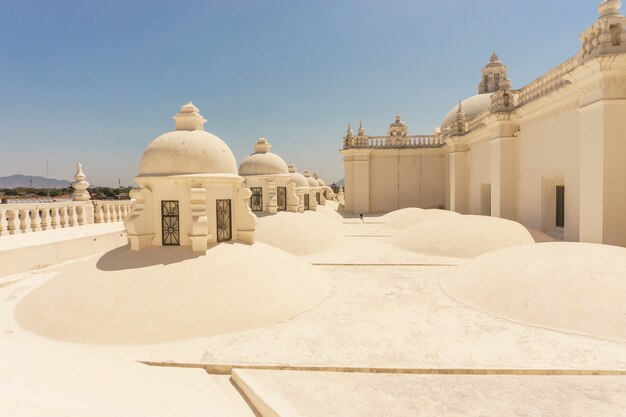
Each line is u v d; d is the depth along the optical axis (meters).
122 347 6.32
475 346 6.27
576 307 7.12
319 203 35.06
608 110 10.40
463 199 26.39
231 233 9.54
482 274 9.40
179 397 4.37
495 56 36.53
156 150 8.70
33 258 11.98
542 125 15.58
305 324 7.30
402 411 4.60
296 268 9.70
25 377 3.58
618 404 4.67
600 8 10.41
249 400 5.09
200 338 6.63
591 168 10.95
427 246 15.17
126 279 7.52
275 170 17.75
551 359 5.77
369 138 36.78
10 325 7.28
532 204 16.48
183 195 8.53
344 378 5.40
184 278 7.56
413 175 36.34
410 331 6.92
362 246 17.09
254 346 6.34
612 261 8.05
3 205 12.50
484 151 22.78
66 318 6.92
